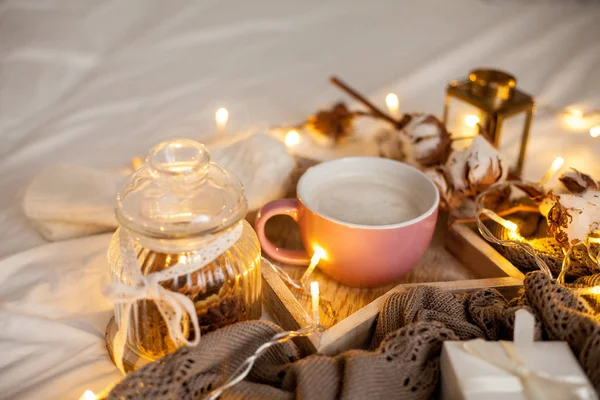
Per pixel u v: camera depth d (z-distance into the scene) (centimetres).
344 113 73
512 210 60
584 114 81
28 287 56
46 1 104
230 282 47
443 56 93
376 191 55
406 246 50
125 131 78
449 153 62
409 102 85
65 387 48
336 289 55
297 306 50
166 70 93
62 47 96
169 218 43
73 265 58
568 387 38
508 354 41
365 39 102
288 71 93
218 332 44
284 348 46
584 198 51
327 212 52
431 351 44
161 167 43
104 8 104
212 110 82
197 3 109
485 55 96
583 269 53
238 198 45
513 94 67
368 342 51
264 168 61
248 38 102
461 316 48
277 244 60
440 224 63
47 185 62
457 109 82
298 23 106
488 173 57
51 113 84
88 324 53
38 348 51
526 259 54
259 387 43
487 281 52
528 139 71
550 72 91
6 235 63
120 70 93
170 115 82
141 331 47
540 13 106
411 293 48
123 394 41
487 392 39
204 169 44
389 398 42
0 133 79
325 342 47
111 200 61
